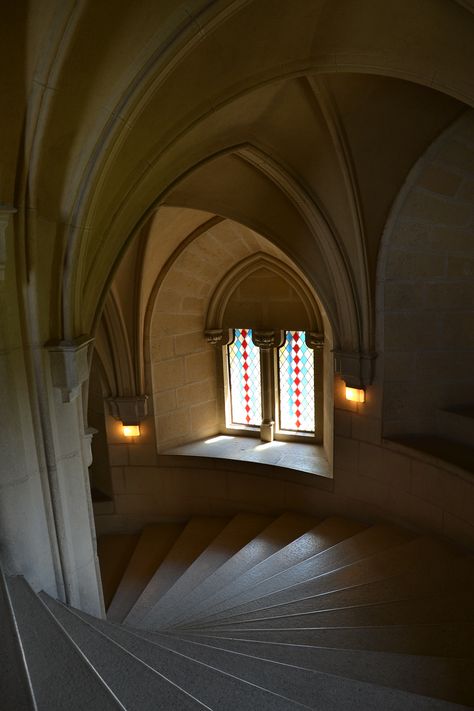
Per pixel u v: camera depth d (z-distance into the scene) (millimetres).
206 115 4039
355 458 7496
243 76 3916
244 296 8914
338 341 7020
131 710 2344
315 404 8914
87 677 2297
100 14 2707
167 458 8938
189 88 3668
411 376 6805
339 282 6559
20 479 3555
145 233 7195
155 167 4125
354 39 3848
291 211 6562
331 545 7270
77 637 3014
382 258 6293
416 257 6277
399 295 6484
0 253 3047
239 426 9641
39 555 3736
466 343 6652
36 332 3496
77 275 3609
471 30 3287
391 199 5887
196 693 2812
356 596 5531
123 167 3797
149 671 2637
